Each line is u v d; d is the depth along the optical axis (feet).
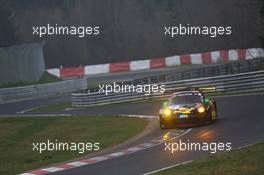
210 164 80.43
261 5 240.73
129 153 103.55
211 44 470.80
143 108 204.23
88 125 170.40
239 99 187.21
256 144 93.71
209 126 130.93
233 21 414.21
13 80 350.84
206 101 138.31
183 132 126.62
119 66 482.69
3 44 499.10
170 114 135.23
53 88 342.85
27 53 369.30
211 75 251.39
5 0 515.50
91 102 244.63
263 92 200.34
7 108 281.95
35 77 372.99
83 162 98.63
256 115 140.36
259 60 245.86
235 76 213.25
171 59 473.26
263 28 244.63
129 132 145.69
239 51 413.39
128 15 564.71
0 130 187.83
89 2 561.02
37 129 176.65
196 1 490.49
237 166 76.84
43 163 108.78
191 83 225.35
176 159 90.22
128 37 556.51
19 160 130.93
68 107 256.11
